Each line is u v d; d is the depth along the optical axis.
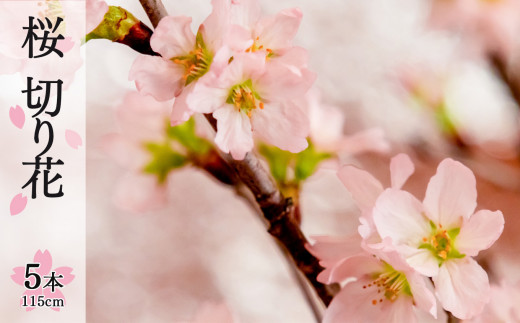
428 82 0.90
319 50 1.38
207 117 0.67
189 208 1.45
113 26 0.66
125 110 0.72
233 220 1.45
